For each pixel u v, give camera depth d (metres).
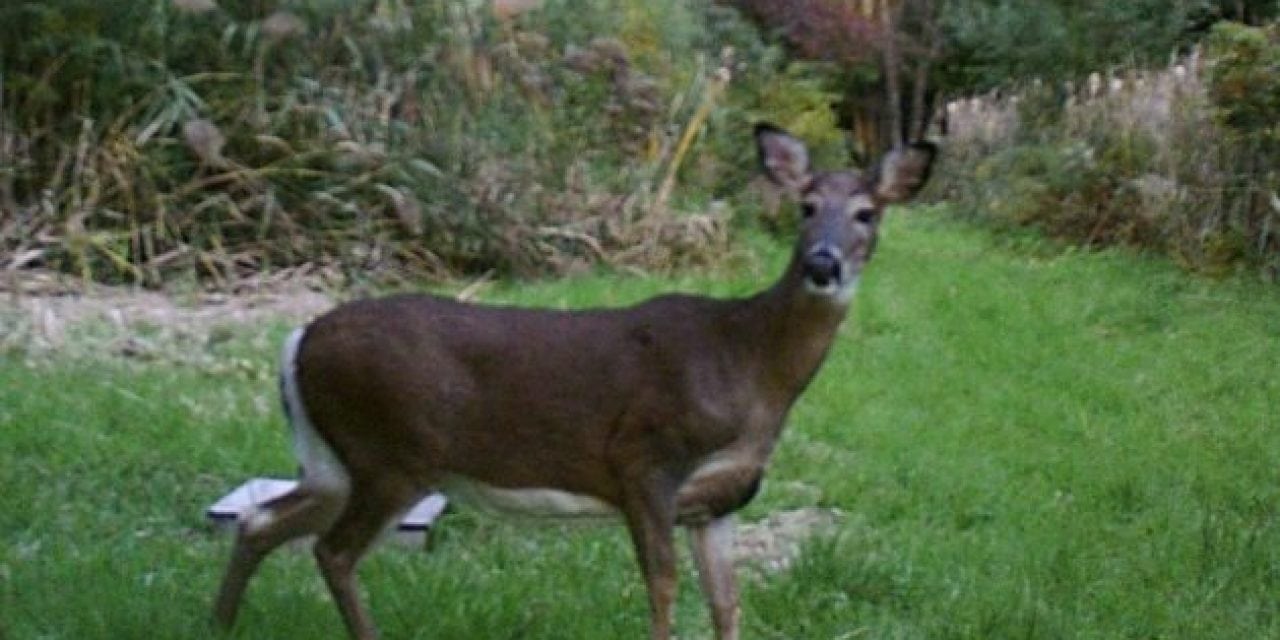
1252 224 13.74
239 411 8.16
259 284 11.07
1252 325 11.80
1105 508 7.84
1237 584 6.82
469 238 11.95
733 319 5.28
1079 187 15.34
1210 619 6.45
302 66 12.15
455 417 5.18
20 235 10.90
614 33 14.48
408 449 5.20
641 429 5.16
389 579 6.19
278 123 11.75
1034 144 18.47
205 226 11.30
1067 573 6.85
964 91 25.03
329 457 5.33
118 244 10.95
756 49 17.28
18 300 10.12
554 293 11.41
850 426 8.84
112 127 11.30
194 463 7.43
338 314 5.27
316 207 11.63
